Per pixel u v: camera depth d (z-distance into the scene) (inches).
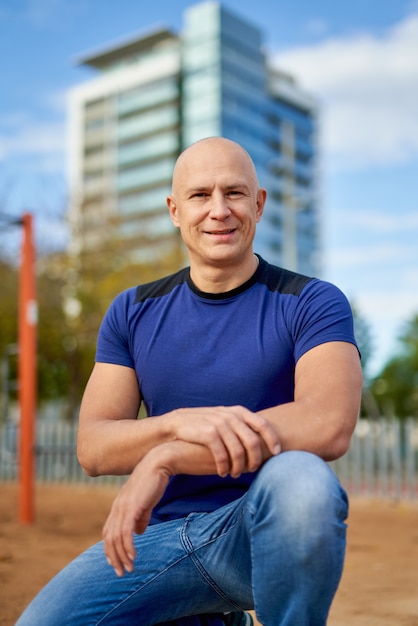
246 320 79.0
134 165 2891.2
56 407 1013.2
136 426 71.8
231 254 78.4
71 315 862.5
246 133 2802.7
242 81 2802.7
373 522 325.7
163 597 74.7
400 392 1334.9
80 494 476.7
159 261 903.7
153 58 2876.5
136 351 82.4
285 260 2957.7
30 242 312.7
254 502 64.9
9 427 445.1
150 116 2844.5
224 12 2760.8
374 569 201.8
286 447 67.1
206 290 81.3
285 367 77.2
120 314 84.8
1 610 139.0
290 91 3014.3
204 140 81.7
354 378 71.8
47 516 326.6
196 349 79.0
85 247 877.2
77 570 75.1
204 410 67.8
